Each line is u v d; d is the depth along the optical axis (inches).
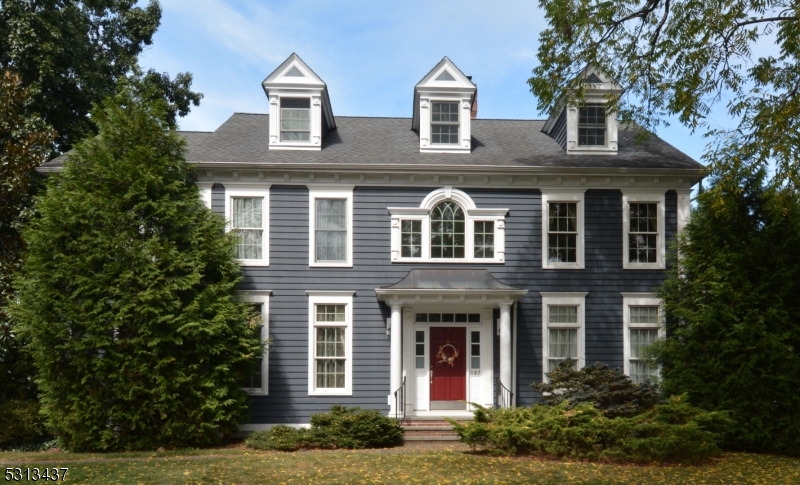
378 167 741.3
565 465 530.3
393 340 709.9
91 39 1119.6
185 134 844.0
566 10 630.5
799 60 575.2
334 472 493.4
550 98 673.6
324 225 750.5
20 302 629.3
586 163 761.0
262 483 458.9
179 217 654.5
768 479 497.7
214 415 636.1
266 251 738.2
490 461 542.0
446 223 757.9
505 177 754.2
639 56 650.2
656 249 759.7
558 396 651.5
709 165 614.5
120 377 608.1
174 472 490.9
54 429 628.7
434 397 746.8
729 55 605.6
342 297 740.0
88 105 979.9
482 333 756.0
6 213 748.0
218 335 639.1
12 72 761.0
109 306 625.6
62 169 665.0
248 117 853.8
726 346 629.0
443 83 783.1
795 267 634.8
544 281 751.7
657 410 580.4
